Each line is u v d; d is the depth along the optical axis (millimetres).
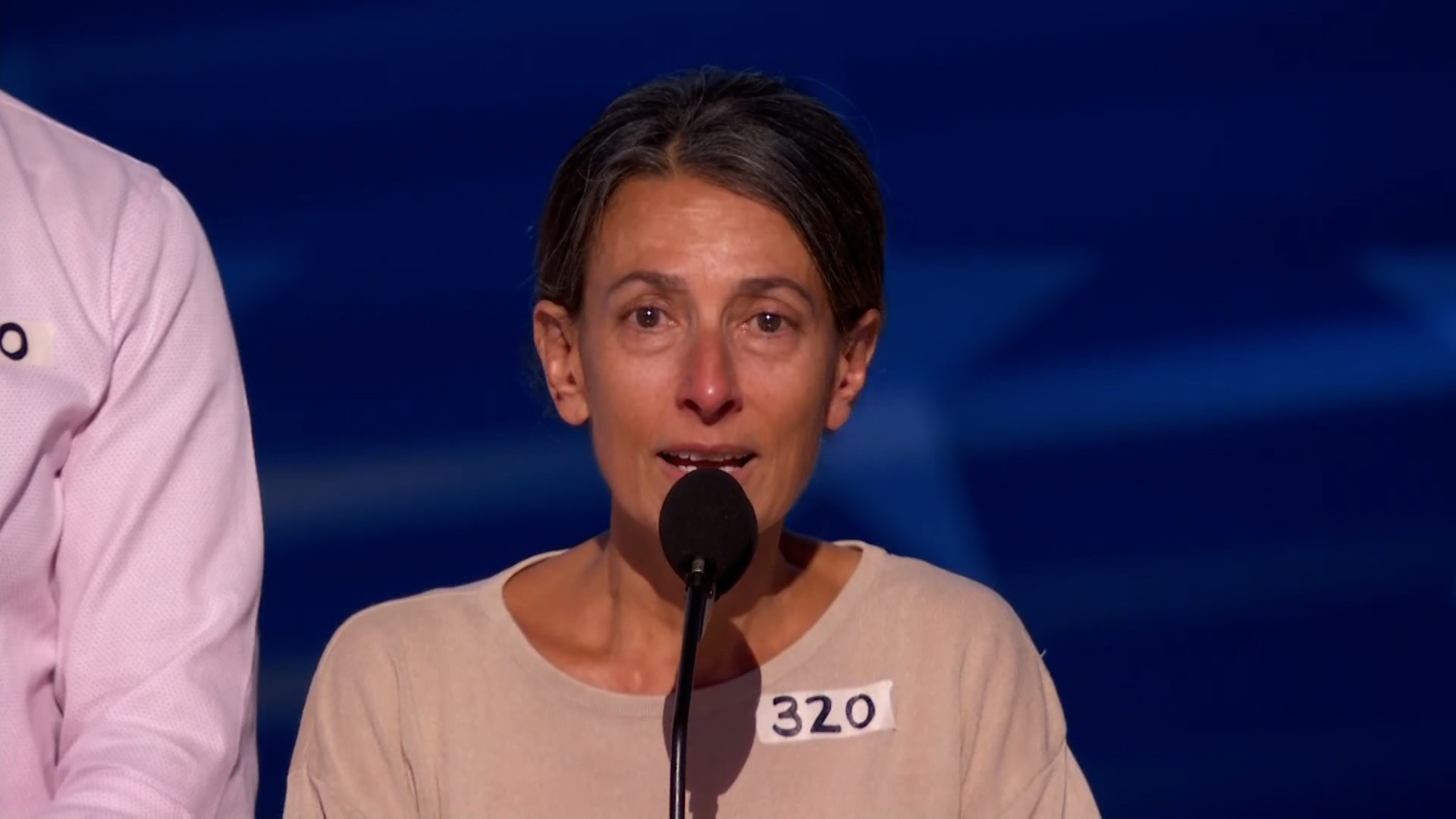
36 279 6855
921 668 7477
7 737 6734
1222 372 12711
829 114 7008
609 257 6801
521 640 7352
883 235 7219
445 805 7230
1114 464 12680
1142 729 12414
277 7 13266
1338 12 12734
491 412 13031
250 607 7078
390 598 12859
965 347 12859
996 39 12969
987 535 12680
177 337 7105
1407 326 12641
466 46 13203
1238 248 12766
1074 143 12906
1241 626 12469
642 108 6938
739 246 6660
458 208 13180
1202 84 12828
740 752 7195
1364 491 12531
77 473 6898
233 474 7191
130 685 6688
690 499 6082
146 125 13273
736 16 13109
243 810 6824
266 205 13219
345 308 13125
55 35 13305
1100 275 12828
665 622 7266
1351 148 12727
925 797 7312
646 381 6715
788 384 6754
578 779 7148
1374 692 12352
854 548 7906
